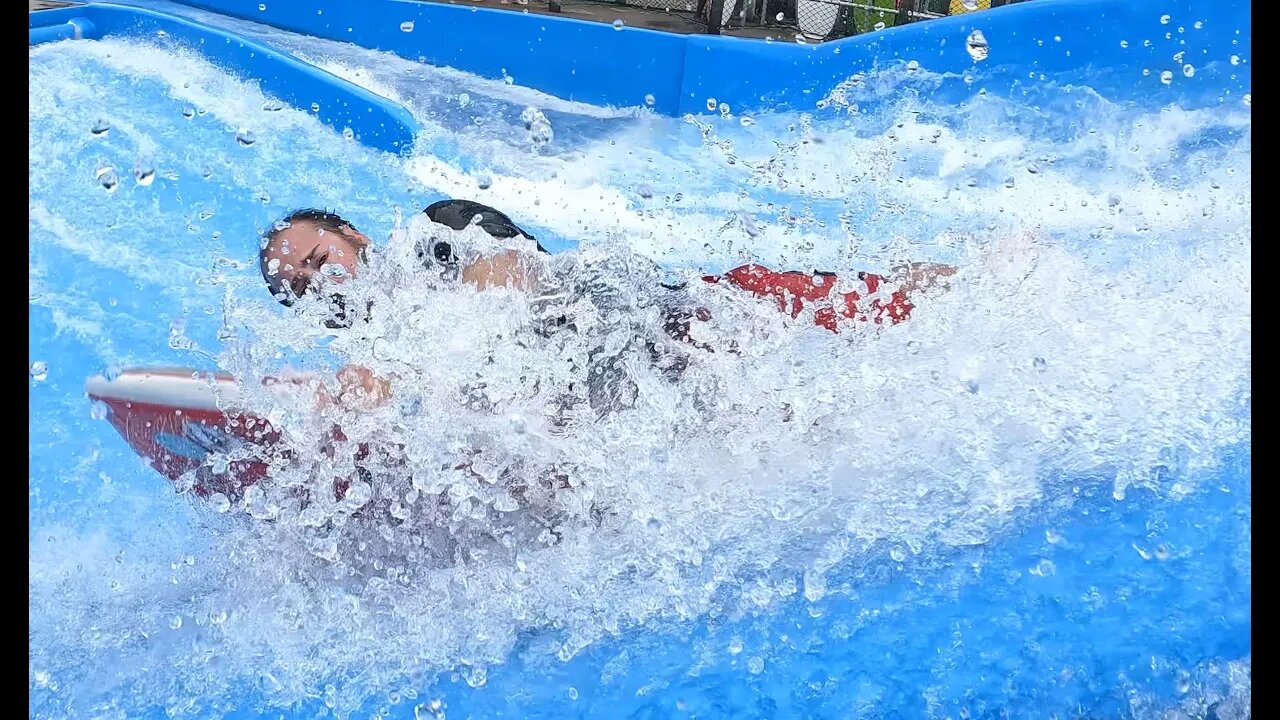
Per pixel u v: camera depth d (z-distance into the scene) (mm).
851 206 2502
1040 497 1442
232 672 1269
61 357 1903
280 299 1641
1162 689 1188
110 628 1322
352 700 1232
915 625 1297
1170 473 1461
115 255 2230
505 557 1420
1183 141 2455
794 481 1490
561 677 1264
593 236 2438
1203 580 1315
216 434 1461
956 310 1678
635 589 1378
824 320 1648
